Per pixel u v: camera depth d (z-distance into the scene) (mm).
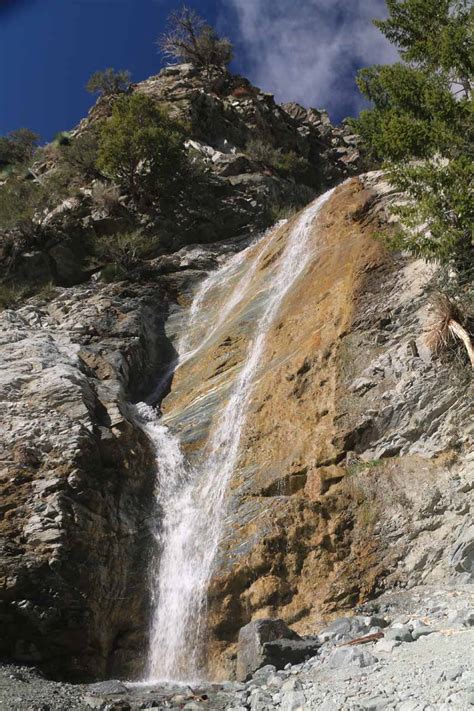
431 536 11430
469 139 15766
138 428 15773
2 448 13320
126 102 31547
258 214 30094
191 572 12641
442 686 6832
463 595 10219
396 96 16828
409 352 13688
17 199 27797
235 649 11375
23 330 19641
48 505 12398
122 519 13469
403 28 18156
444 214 14859
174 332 22000
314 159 42969
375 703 6855
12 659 10844
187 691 9359
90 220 27750
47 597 11359
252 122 40156
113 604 12375
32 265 26266
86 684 10250
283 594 11516
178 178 29734
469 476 11766
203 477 14945
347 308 15500
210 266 26062
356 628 9773
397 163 16000
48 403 14844
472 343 12992
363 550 11578
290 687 8195
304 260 19953
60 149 32781
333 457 13008
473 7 17062
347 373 14188
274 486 13188
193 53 43344
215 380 17953
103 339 20094
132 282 24500
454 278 14328
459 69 16625
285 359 16000
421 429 12727
